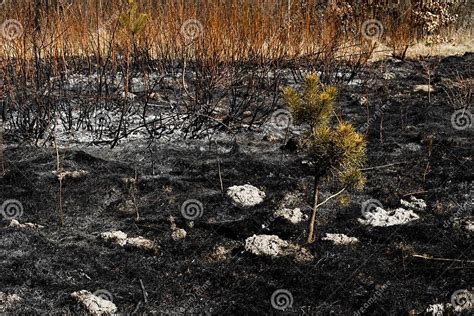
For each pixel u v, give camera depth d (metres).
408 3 10.54
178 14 7.01
